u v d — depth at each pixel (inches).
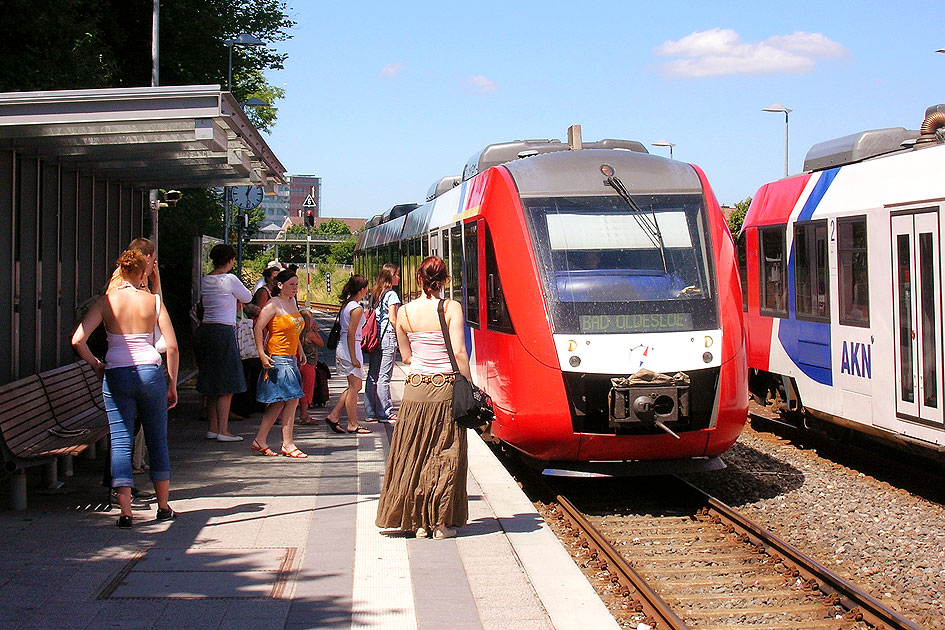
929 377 401.7
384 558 271.7
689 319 390.0
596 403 382.3
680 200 417.4
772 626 260.4
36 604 229.3
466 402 288.0
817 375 509.4
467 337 477.7
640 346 382.3
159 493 306.3
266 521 309.1
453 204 544.7
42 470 342.6
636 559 323.3
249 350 528.1
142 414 300.4
